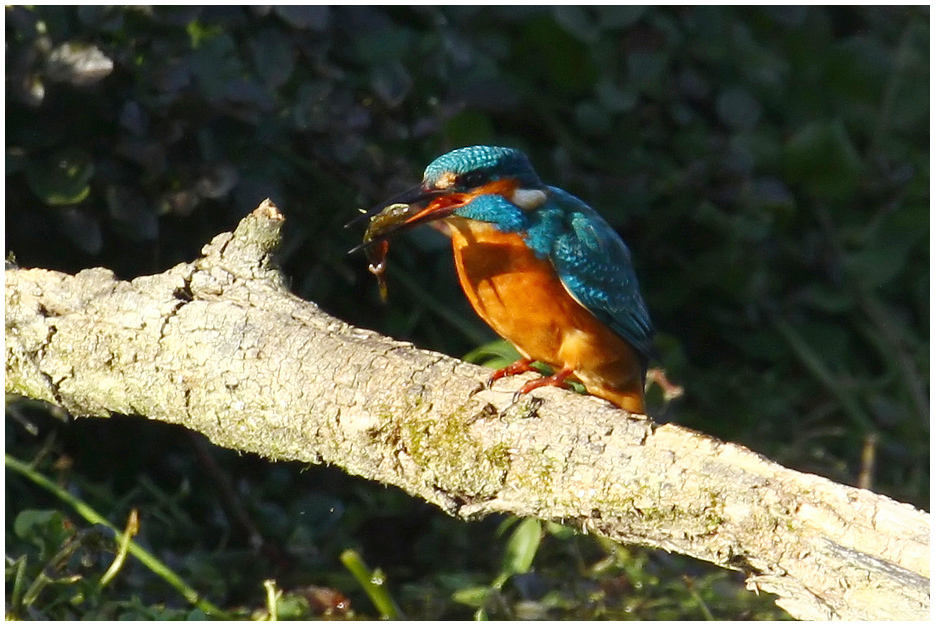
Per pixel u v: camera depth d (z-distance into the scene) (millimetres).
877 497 4574
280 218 5867
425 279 9938
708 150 10906
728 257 10625
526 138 10836
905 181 11852
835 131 11250
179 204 8133
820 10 12156
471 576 8164
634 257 10859
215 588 7719
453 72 9711
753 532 4660
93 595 7016
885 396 10836
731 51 11414
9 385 6125
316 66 8758
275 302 5730
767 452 9750
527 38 10586
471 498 5234
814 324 11211
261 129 8500
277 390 5496
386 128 9086
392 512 8688
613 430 4977
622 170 10695
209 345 5621
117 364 5801
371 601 8062
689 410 10367
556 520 5105
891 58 12219
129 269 8641
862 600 4438
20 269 6227
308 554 8352
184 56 8125
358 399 5344
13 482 8461
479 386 5242
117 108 8039
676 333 11094
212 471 8453
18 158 7953
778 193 10781
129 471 9070
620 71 10766
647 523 4871
